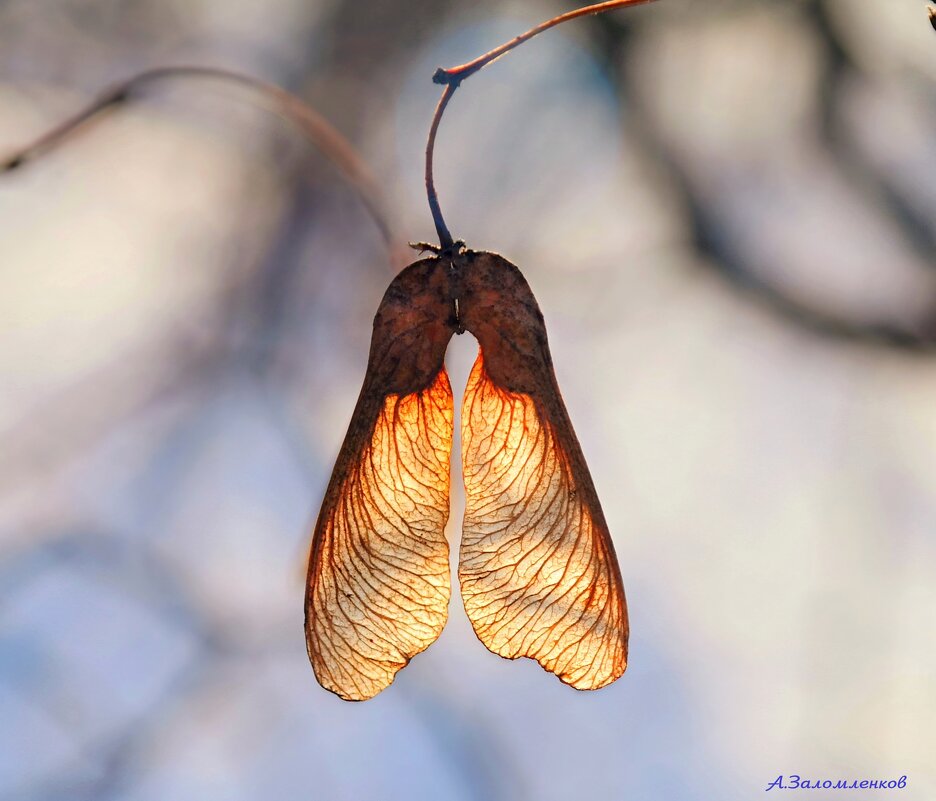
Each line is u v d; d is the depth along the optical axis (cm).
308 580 31
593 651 31
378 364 32
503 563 31
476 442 32
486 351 32
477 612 31
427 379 32
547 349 32
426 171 32
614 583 31
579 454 31
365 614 31
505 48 32
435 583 32
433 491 32
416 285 32
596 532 31
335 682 31
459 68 32
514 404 32
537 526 31
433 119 32
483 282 32
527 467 32
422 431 32
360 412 32
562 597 31
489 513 32
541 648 31
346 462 31
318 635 31
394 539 32
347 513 31
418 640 31
